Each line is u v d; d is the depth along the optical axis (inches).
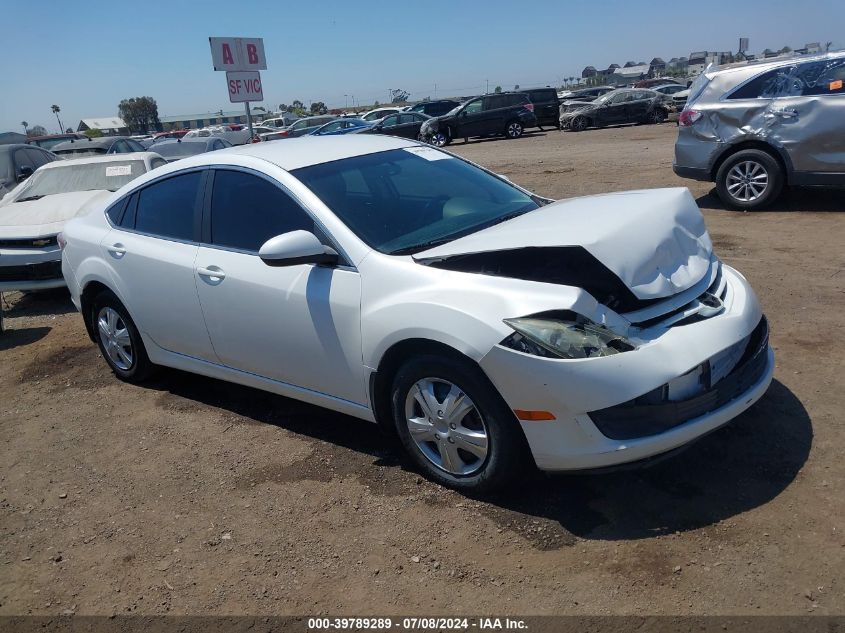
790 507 119.3
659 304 124.3
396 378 134.6
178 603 114.7
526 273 131.6
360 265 137.9
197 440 168.6
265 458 156.6
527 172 572.1
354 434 162.9
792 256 262.5
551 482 133.4
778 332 192.5
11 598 120.6
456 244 134.0
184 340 177.6
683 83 1405.0
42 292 337.4
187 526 134.8
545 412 115.7
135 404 193.3
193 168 176.4
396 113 1136.8
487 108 1067.3
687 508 122.0
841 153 316.8
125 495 148.3
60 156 565.6
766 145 335.6
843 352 175.3
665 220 136.1
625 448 113.3
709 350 118.3
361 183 157.6
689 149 357.4
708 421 118.0
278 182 154.9
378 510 132.3
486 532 122.4
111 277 190.1
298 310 146.0
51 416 191.6
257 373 164.2
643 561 111.0
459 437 128.6
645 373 113.0
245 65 579.5
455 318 121.0
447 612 106.1
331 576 116.8
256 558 123.3
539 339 114.1
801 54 341.7
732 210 350.9
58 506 147.0
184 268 169.5
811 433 139.9
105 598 118.0
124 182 352.5
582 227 126.9
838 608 98.2
